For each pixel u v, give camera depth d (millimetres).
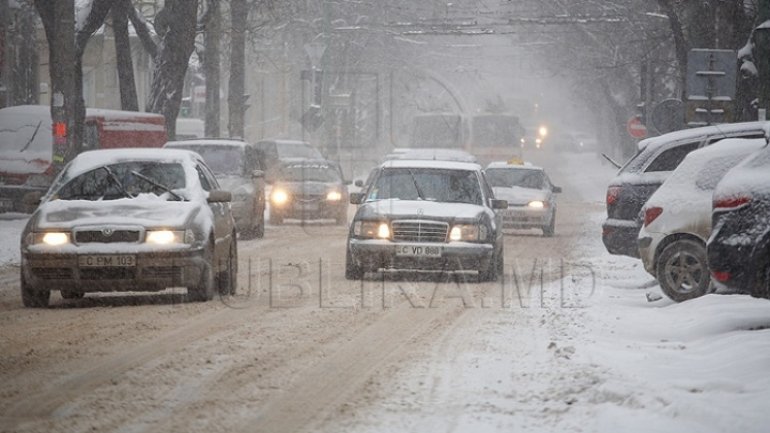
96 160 36938
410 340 27438
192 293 34500
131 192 35688
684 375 22594
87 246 32875
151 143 89375
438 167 44844
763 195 27641
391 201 42656
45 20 77625
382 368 23625
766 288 27594
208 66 107312
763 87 58031
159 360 24188
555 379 22281
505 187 73000
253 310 32719
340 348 26125
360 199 44219
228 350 25594
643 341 27719
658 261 35406
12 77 122688
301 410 19578
